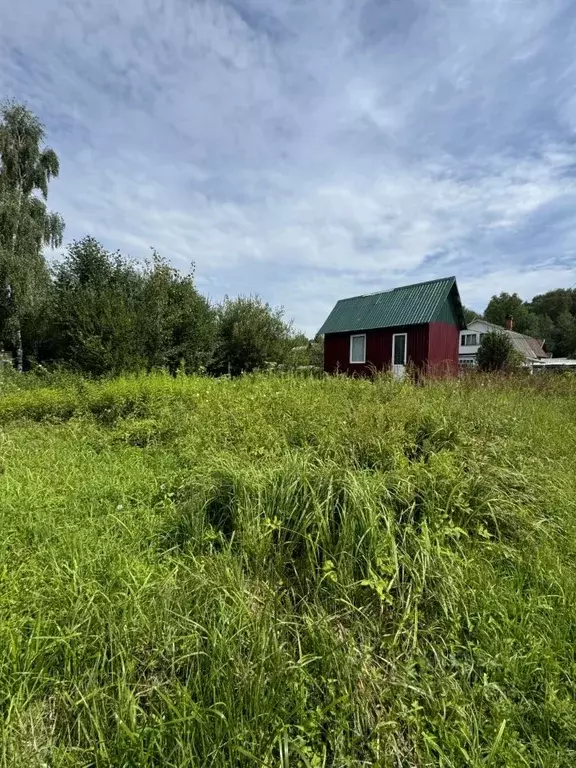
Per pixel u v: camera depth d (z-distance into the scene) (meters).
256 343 15.16
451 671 1.70
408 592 1.99
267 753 1.29
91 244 13.15
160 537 2.44
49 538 2.38
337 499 2.37
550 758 1.37
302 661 1.58
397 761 1.36
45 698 1.47
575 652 1.76
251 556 2.22
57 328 11.64
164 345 11.59
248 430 4.20
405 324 12.89
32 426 5.46
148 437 4.68
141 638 1.64
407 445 3.43
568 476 3.37
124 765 1.24
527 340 34.12
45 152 17.62
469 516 2.54
